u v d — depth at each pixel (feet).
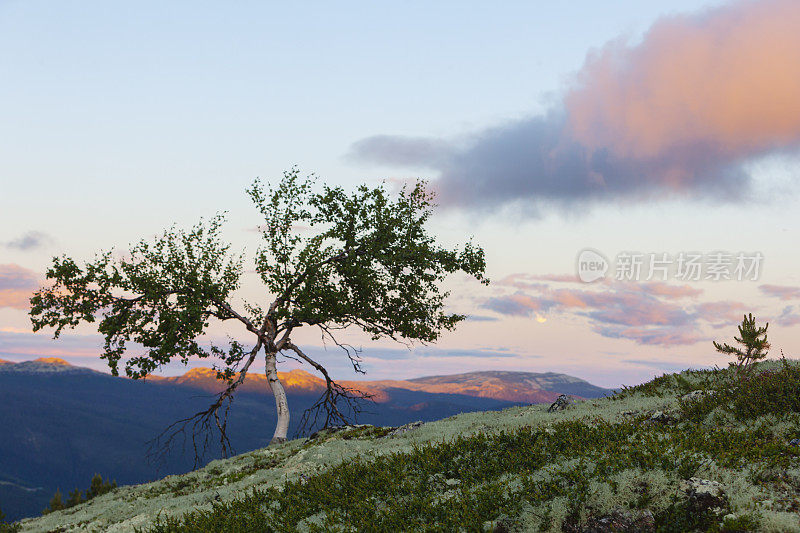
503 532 27.40
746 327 56.85
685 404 47.65
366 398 107.76
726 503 25.99
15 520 74.59
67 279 97.04
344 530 31.09
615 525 25.86
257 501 41.06
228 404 100.01
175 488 69.26
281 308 102.17
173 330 94.73
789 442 34.42
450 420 68.90
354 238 109.19
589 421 49.37
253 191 108.37
